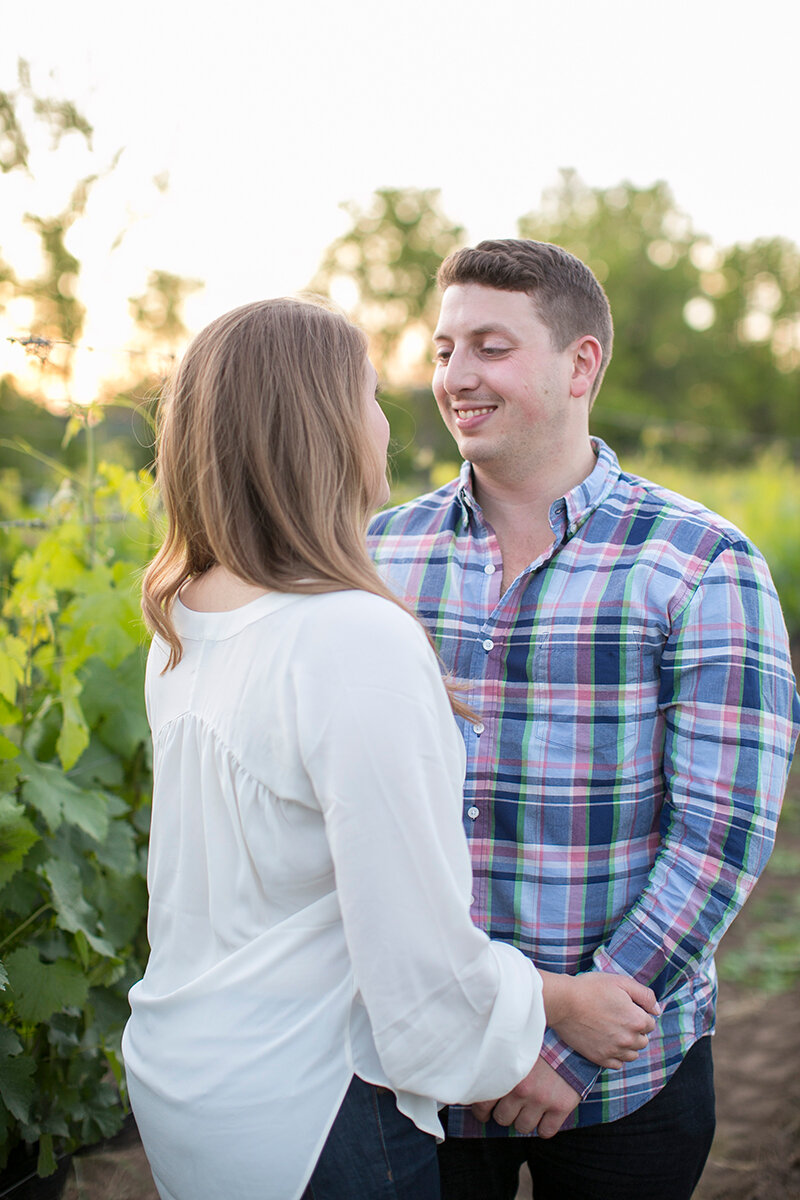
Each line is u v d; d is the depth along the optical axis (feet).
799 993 11.07
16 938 5.99
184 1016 3.73
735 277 146.72
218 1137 3.52
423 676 3.57
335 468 3.78
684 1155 5.06
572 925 4.94
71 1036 6.02
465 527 5.63
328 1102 3.55
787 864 14.94
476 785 5.12
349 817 3.39
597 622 5.03
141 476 6.82
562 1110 4.56
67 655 6.73
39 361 6.72
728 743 4.75
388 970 3.44
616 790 4.96
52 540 7.22
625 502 5.29
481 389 5.21
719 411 140.56
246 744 3.60
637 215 146.51
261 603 3.69
